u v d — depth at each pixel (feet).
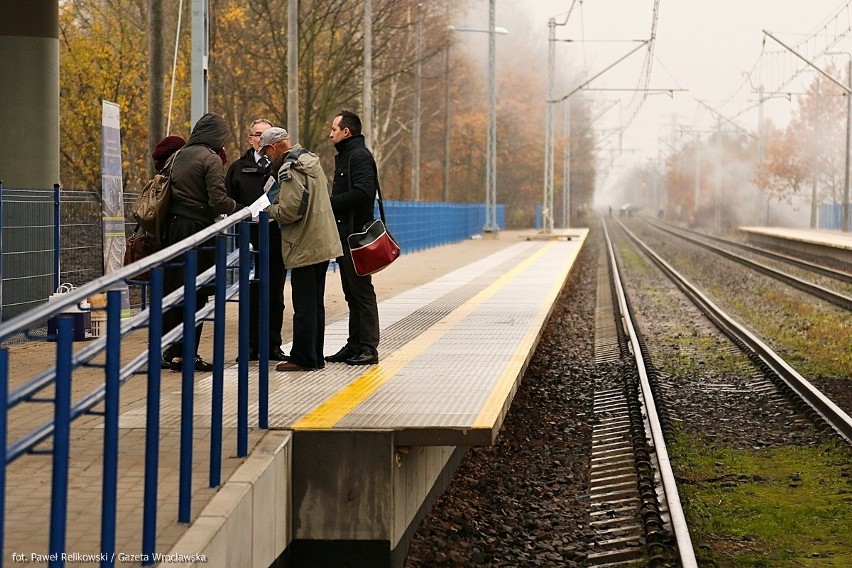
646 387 54.70
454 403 32.37
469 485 39.32
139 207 39.88
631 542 32.37
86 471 25.99
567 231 261.24
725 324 86.69
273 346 41.47
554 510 36.81
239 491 23.61
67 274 61.52
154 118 64.18
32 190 56.85
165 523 21.75
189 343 22.03
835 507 35.94
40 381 16.76
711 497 37.47
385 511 28.17
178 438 28.94
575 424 50.34
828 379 61.46
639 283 137.69
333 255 37.24
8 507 23.03
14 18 66.59
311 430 28.43
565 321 94.58
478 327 56.08
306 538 28.25
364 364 41.01
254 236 40.32
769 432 47.80
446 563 30.32
